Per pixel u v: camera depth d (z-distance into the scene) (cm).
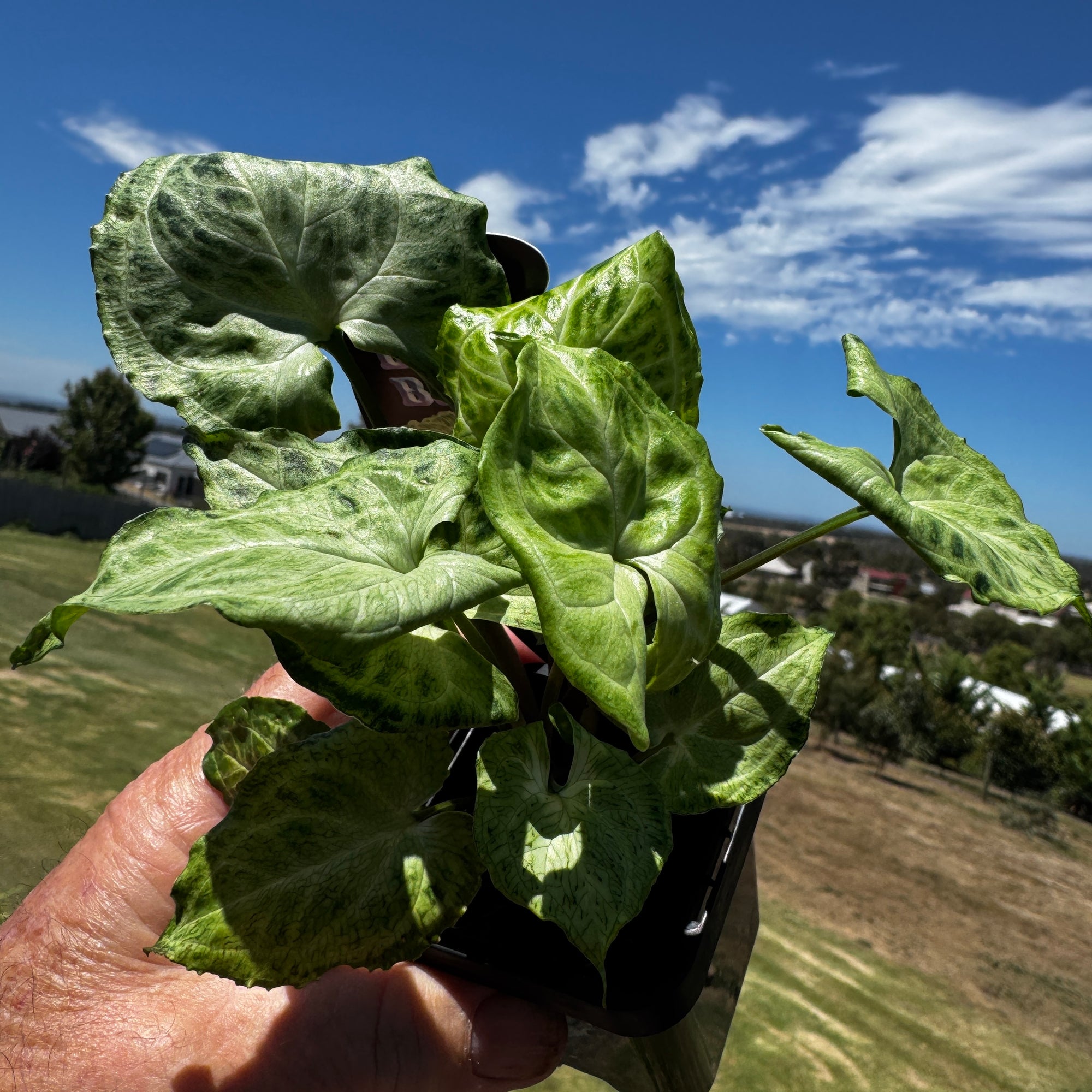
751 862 67
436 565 31
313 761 41
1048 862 864
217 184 50
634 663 30
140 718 536
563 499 33
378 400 57
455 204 52
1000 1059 442
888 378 50
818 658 49
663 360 44
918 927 614
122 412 2311
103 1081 49
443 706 31
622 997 44
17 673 580
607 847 34
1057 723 1458
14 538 1555
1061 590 40
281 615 24
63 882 60
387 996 53
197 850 38
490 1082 54
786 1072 375
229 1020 53
